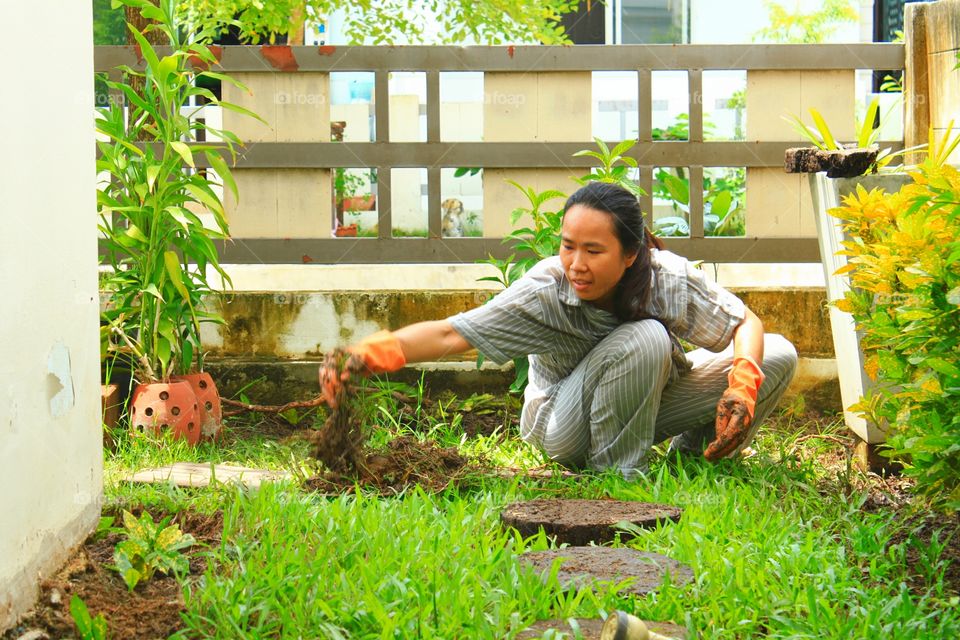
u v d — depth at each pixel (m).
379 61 5.64
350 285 6.52
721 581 2.64
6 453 2.29
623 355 3.83
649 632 2.16
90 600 2.53
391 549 2.78
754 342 3.94
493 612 2.44
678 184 6.04
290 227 5.75
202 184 4.95
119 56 5.73
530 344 3.87
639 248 3.83
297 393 5.48
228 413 5.13
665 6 8.87
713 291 4.02
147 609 2.50
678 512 3.24
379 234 5.74
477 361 5.34
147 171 4.78
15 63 2.43
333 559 2.70
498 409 5.31
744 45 5.63
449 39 7.77
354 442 3.74
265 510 3.09
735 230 7.68
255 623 2.42
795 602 2.56
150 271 4.85
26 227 2.46
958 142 3.91
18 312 2.39
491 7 7.46
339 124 8.27
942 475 3.07
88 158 3.00
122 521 3.17
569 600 2.49
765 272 6.52
